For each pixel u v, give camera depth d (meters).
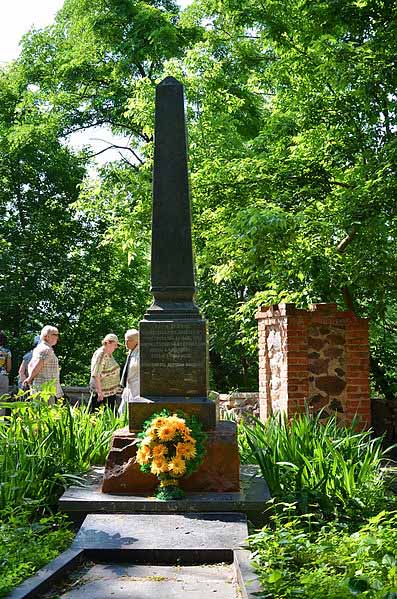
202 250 13.16
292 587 4.30
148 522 5.98
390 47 10.65
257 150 15.07
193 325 7.17
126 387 10.67
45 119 22.03
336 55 10.70
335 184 12.54
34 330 24.27
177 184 7.46
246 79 16.41
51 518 6.01
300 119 12.64
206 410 6.93
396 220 11.48
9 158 23.66
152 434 6.42
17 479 6.50
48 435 7.33
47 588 4.79
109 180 18.98
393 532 5.15
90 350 24.86
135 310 25.34
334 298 12.95
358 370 11.50
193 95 15.62
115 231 16.66
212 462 6.66
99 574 5.12
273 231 10.55
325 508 6.43
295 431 7.63
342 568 4.75
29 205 24.27
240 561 5.00
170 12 20.91
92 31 20.38
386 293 12.92
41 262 23.91
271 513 6.26
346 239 12.19
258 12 12.84
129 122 21.80
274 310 11.88
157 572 5.19
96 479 7.07
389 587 4.09
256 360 22.08
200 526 5.88
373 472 7.20
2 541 5.29
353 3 11.19
